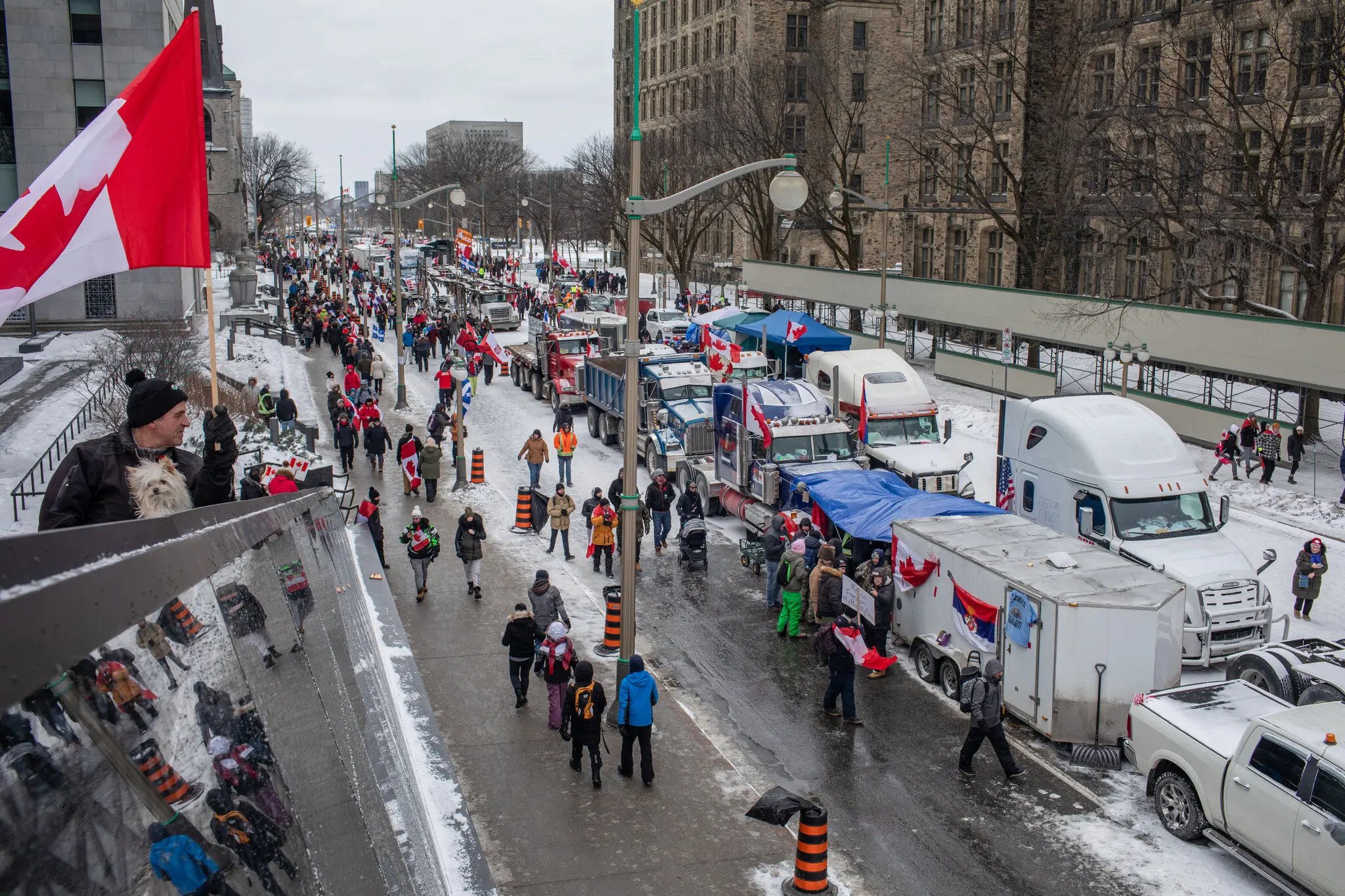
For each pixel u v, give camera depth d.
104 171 11.05
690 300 78.31
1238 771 12.41
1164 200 41.78
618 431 35.78
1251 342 32.22
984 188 57.59
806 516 22.72
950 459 27.52
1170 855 12.99
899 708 17.28
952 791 14.59
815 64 61.62
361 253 109.75
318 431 35.28
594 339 42.34
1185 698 14.19
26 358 44.22
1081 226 47.00
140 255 11.32
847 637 16.44
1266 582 22.81
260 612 3.68
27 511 23.22
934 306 48.72
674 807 13.91
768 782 14.75
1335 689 15.02
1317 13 32.94
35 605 1.60
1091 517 20.70
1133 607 15.25
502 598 21.81
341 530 11.06
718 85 70.50
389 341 61.88
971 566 17.19
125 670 2.10
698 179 72.94
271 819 2.86
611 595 19.02
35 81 49.94
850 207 69.00
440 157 151.88
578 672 14.43
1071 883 12.39
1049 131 48.03
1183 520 20.44
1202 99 42.62
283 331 58.97
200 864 2.21
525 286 91.50
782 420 26.33
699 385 32.47
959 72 54.78
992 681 14.70
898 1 81.25
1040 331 41.91
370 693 6.89
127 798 1.96
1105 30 45.47
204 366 40.31
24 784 1.60
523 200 108.00
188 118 11.44
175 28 58.41
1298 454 29.84
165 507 4.00
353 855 3.86
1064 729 15.59
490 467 33.19
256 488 19.02
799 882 11.84
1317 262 32.62
